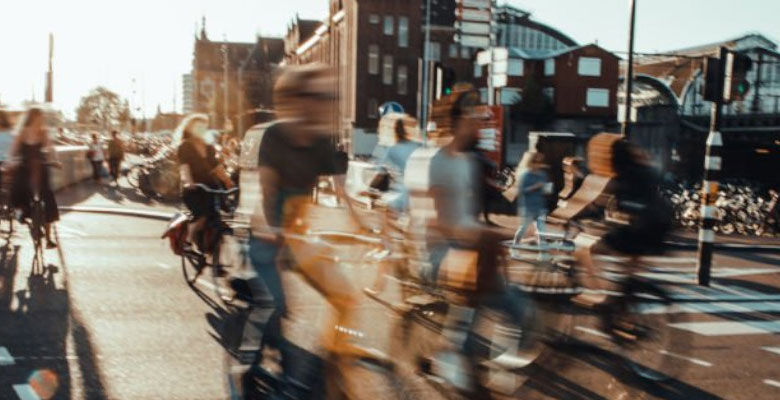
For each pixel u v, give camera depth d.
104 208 18.14
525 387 5.66
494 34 17.73
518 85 69.38
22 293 8.51
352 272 5.02
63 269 10.07
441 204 5.10
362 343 5.29
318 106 4.59
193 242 8.64
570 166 10.95
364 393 5.11
